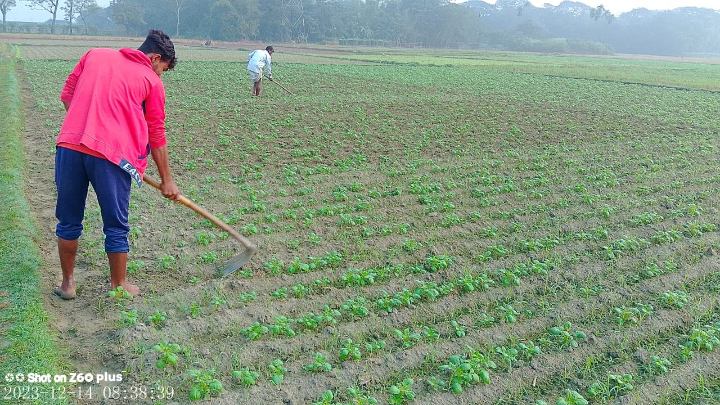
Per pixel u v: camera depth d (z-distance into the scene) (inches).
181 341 186.1
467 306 223.3
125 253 205.3
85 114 188.1
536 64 1946.4
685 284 251.1
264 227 288.8
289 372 174.1
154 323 192.9
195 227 284.0
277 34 3860.7
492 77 1239.5
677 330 214.2
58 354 172.7
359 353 179.8
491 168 426.6
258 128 532.4
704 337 200.2
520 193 360.5
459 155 461.1
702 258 279.1
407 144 492.1
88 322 192.2
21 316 184.4
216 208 313.1
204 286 219.9
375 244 276.2
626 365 188.1
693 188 395.9
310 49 2915.8
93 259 236.8
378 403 163.8
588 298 231.3
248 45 3112.7
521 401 168.9
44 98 653.9
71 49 1686.8
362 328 201.0
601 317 218.5
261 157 426.6
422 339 195.9
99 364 172.1
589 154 483.8
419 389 171.0
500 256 270.8
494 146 501.7
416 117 635.5
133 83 192.9
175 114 586.2
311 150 445.4
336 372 175.2
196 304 207.5
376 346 187.9
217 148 450.9
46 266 228.5
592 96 916.6
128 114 192.1
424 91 908.0
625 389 174.2
